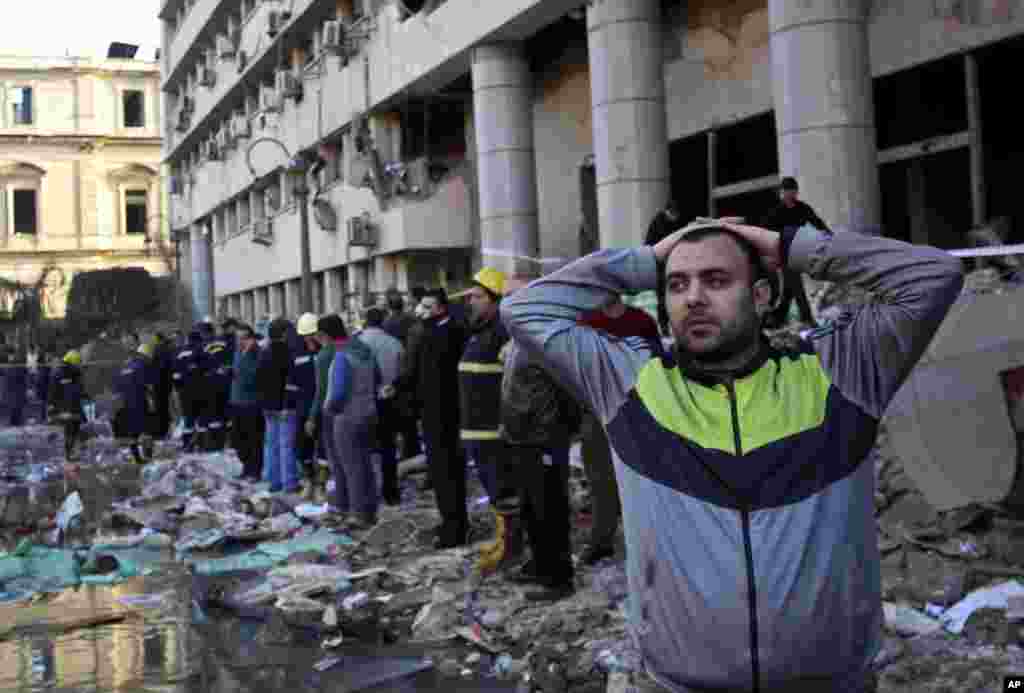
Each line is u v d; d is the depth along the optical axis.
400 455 12.21
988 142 11.11
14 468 14.66
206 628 5.89
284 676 4.91
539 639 5.06
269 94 29.72
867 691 2.00
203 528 9.21
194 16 38.19
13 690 4.81
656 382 2.11
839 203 10.02
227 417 15.55
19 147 57.31
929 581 4.89
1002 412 4.98
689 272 2.10
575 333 2.22
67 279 57.56
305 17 25.12
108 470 14.61
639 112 12.87
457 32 16.97
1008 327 4.99
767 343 2.18
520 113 16.42
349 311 22.69
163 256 51.16
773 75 10.56
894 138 12.60
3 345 29.14
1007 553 4.95
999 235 9.94
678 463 2.00
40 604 6.69
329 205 24.75
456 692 4.56
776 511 1.93
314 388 10.77
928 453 5.23
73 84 58.78
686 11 14.84
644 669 2.08
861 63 10.18
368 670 4.93
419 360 7.48
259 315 33.62
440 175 21.47
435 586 6.21
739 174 14.80
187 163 45.59
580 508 7.84
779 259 2.13
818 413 2.00
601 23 13.06
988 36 10.48
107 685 4.86
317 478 10.75
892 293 2.02
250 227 33.62
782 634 1.90
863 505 1.99
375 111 21.52
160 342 16.92
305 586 6.50
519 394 5.69
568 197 18.16
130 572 7.64
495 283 6.61
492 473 6.53
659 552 1.99
